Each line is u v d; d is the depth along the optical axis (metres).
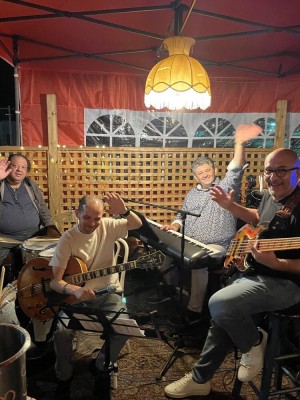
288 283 1.91
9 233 3.40
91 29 3.14
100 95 4.54
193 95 2.28
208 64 4.04
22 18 2.79
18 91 4.07
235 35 2.95
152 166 4.41
